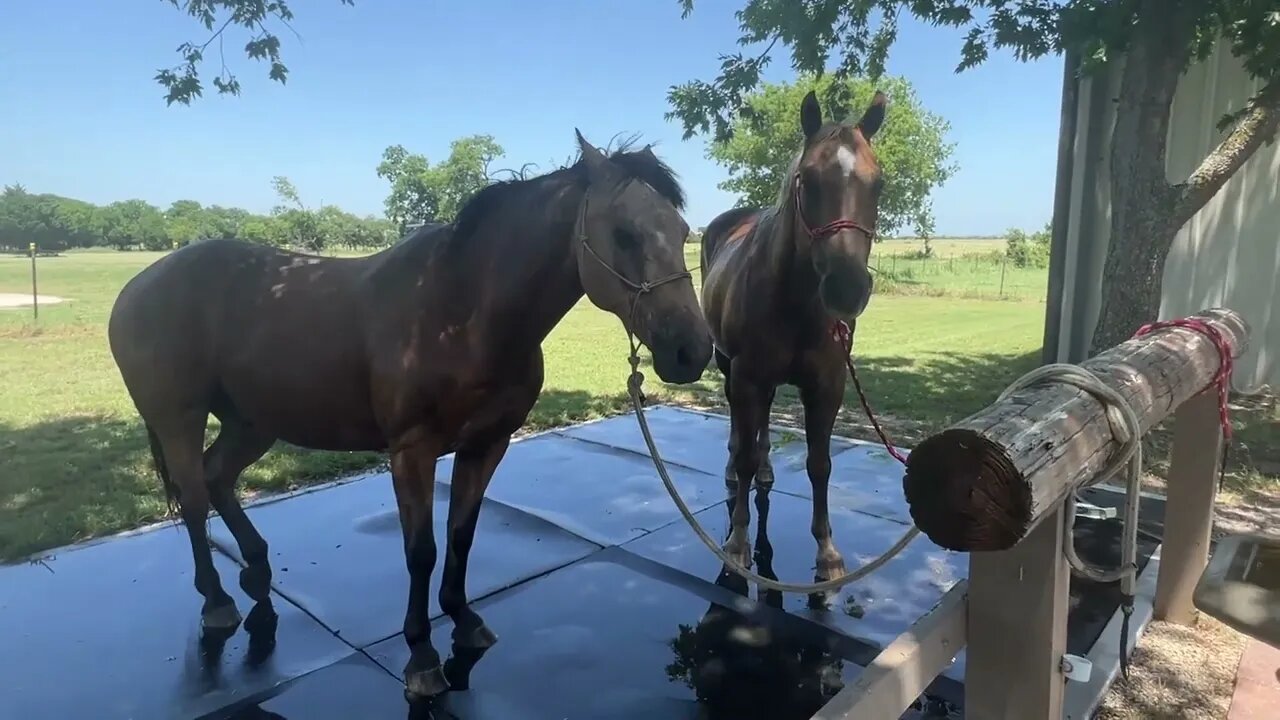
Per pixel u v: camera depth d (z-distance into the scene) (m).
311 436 2.63
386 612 2.95
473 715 2.31
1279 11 5.24
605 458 4.96
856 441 5.30
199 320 2.64
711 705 2.36
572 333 12.51
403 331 2.31
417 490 2.37
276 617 2.91
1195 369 2.08
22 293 18.86
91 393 7.27
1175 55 5.18
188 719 2.28
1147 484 4.39
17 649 2.67
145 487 4.39
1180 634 2.74
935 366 8.52
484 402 2.36
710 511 4.02
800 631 2.80
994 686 1.38
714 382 7.73
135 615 2.91
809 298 2.88
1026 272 26.98
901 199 25.75
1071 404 1.33
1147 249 5.38
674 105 7.02
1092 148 7.24
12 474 4.60
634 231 2.05
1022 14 6.02
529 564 3.38
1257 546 1.75
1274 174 6.77
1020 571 1.31
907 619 2.88
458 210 2.35
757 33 6.77
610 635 2.78
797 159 2.77
